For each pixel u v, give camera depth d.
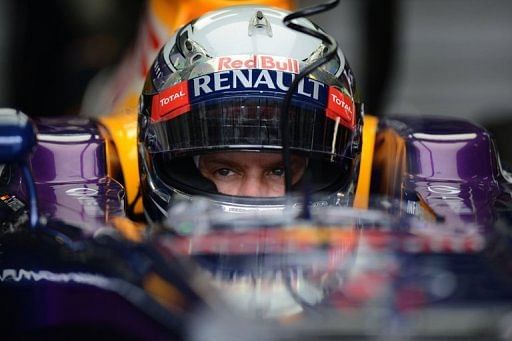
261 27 6.65
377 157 7.56
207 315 4.22
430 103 17.50
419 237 5.08
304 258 4.77
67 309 4.54
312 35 6.70
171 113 6.35
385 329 4.07
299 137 6.29
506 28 20.66
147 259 4.76
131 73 9.20
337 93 6.47
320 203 6.39
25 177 5.35
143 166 6.59
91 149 6.76
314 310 4.23
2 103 14.83
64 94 12.62
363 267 4.63
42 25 12.88
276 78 6.31
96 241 5.07
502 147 10.58
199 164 6.42
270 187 6.43
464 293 4.32
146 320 4.29
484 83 18.36
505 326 4.07
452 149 6.91
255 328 4.09
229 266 4.71
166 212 6.44
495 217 5.69
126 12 12.73
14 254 4.98
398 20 13.09
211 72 6.36
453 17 21.02
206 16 6.95
